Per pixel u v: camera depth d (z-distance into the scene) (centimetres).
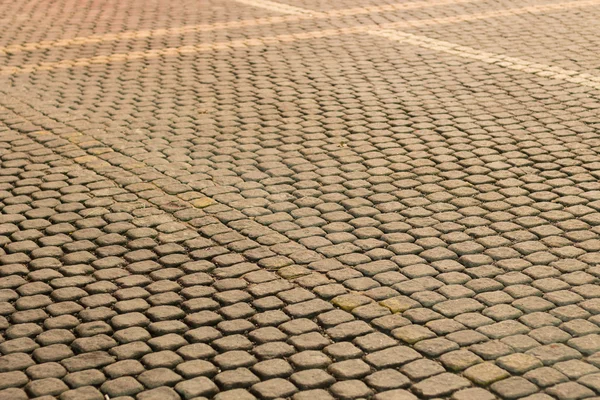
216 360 470
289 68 1073
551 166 746
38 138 838
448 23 1288
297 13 1395
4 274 572
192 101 948
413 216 653
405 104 922
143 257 593
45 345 487
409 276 560
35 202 691
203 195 698
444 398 431
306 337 491
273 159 773
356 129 848
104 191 710
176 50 1175
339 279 557
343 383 446
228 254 595
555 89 958
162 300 535
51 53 1169
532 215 651
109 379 454
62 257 595
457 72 1035
